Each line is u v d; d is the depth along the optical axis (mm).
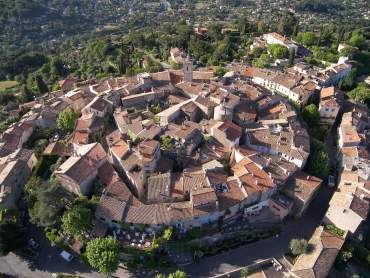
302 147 132000
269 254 110312
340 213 114000
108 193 111625
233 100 151875
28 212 119250
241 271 104812
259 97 162375
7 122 174125
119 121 144625
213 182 116125
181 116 150000
